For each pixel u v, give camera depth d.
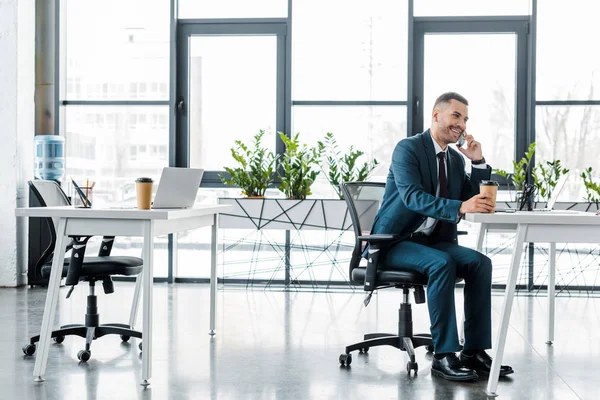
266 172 5.14
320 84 5.50
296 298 4.91
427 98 5.45
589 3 5.27
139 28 5.56
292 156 5.12
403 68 5.44
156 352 3.25
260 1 5.51
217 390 2.64
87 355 3.09
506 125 5.41
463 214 2.79
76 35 5.61
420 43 5.43
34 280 5.34
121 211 2.68
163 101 5.57
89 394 2.58
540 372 2.94
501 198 5.37
